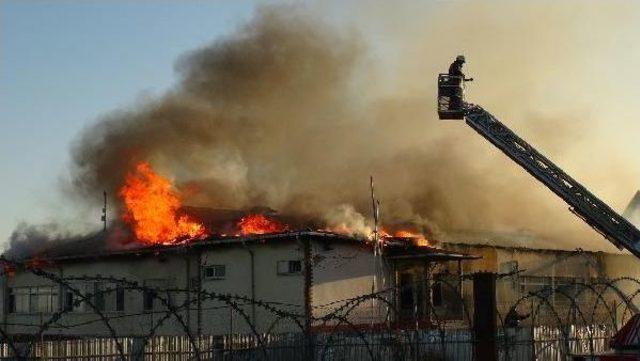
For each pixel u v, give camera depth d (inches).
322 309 1288.1
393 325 1178.6
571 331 1042.1
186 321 1395.2
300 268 1289.4
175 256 1445.6
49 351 828.0
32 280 1676.9
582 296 1835.6
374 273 1385.3
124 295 1508.4
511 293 1688.0
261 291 1326.3
